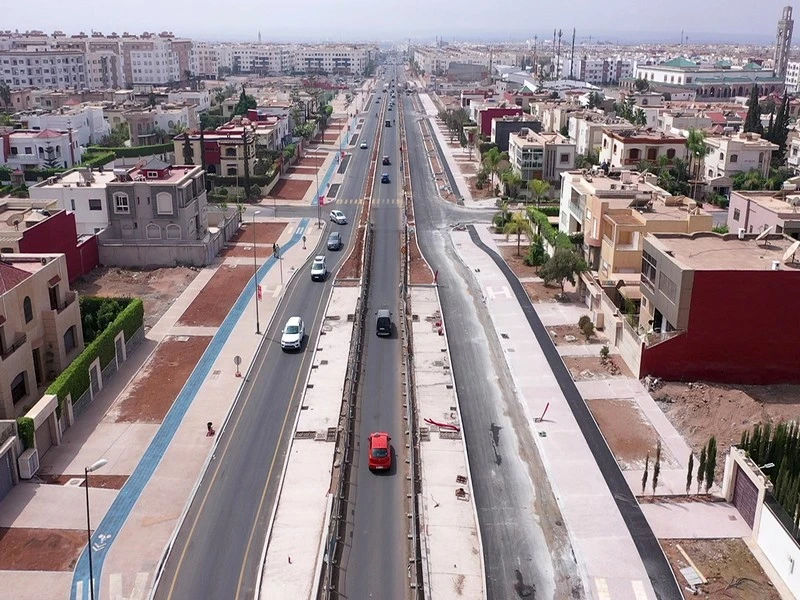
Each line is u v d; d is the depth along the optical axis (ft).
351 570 137.90
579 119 549.13
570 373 219.41
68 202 322.34
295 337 233.35
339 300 279.90
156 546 143.33
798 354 208.95
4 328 182.50
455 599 130.62
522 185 442.50
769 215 293.84
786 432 162.71
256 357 229.25
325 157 599.98
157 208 317.01
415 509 154.51
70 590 131.44
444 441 181.68
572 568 139.23
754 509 148.46
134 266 317.83
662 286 218.38
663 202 289.53
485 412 196.75
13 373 185.47
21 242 254.47
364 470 170.30
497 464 172.86
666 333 212.02
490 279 305.53
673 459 174.91
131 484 162.71
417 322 258.37
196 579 135.03
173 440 180.75
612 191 292.40
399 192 471.62
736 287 204.13
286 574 135.74
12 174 464.65
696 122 552.82
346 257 334.65
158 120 610.65
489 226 392.47
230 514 153.48
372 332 251.60
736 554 142.72
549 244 329.52
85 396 194.80
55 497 157.17
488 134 620.49
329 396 203.92
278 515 152.66
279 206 433.48
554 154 437.58
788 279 202.69
